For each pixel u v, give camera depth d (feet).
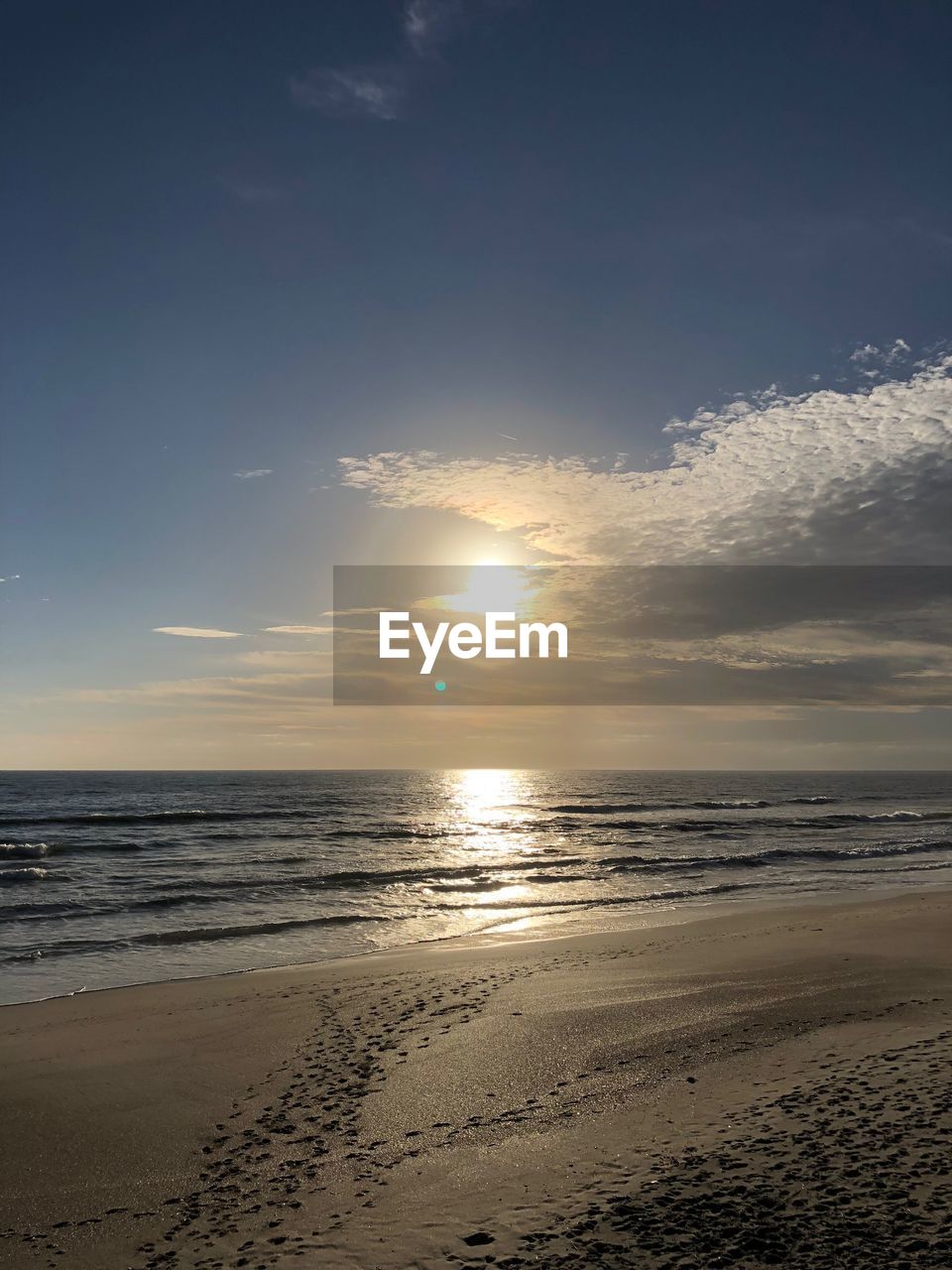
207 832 144.25
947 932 53.42
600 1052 29.73
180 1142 24.20
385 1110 25.26
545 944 54.80
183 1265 16.40
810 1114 20.26
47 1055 33.04
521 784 479.00
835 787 433.48
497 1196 17.83
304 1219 18.08
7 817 173.68
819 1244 14.14
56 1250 17.83
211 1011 39.34
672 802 258.98
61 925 65.77
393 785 444.96
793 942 51.39
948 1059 23.93
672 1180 17.29
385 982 43.70
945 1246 13.67
